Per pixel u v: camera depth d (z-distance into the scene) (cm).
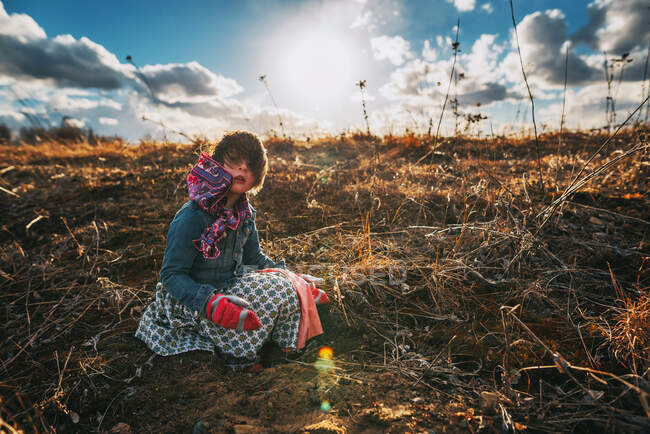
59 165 611
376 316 238
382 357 204
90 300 266
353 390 177
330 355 208
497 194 329
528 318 224
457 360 198
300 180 468
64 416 170
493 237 283
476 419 158
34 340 227
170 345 203
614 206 328
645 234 284
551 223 302
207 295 169
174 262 175
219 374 189
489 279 259
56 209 419
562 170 416
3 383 190
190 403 171
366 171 485
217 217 181
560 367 159
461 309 238
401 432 151
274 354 211
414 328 227
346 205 394
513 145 618
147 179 498
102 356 205
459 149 570
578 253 272
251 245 219
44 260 321
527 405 164
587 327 210
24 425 164
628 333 187
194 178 179
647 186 343
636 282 241
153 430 159
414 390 177
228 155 173
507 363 175
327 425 151
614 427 150
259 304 188
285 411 164
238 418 160
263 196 429
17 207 427
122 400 176
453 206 343
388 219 352
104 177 511
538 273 259
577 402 164
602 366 184
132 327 233
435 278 251
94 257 325
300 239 336
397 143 643
